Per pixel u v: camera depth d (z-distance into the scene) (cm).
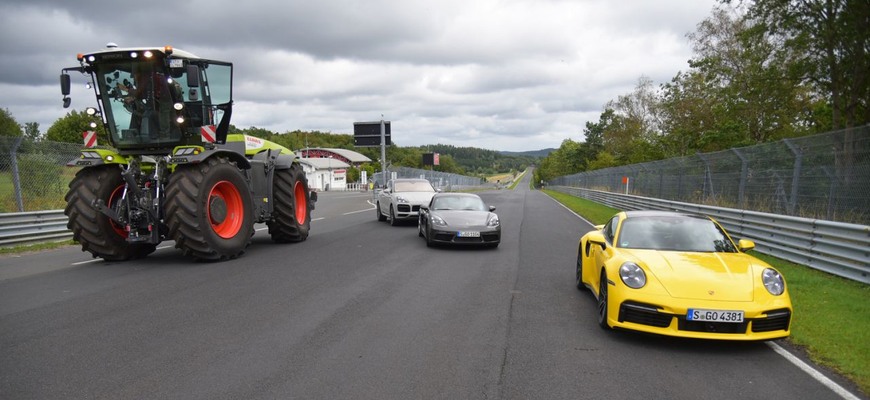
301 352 441
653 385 375
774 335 451
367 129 3338
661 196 2080
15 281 736
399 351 445
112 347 451
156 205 872
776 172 1088
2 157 1178
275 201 1124
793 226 916
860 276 721
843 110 1680
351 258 955
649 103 5272
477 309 592
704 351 452
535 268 865
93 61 887
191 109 931
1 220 1090
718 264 502
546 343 471
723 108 2873
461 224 1070
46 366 406
